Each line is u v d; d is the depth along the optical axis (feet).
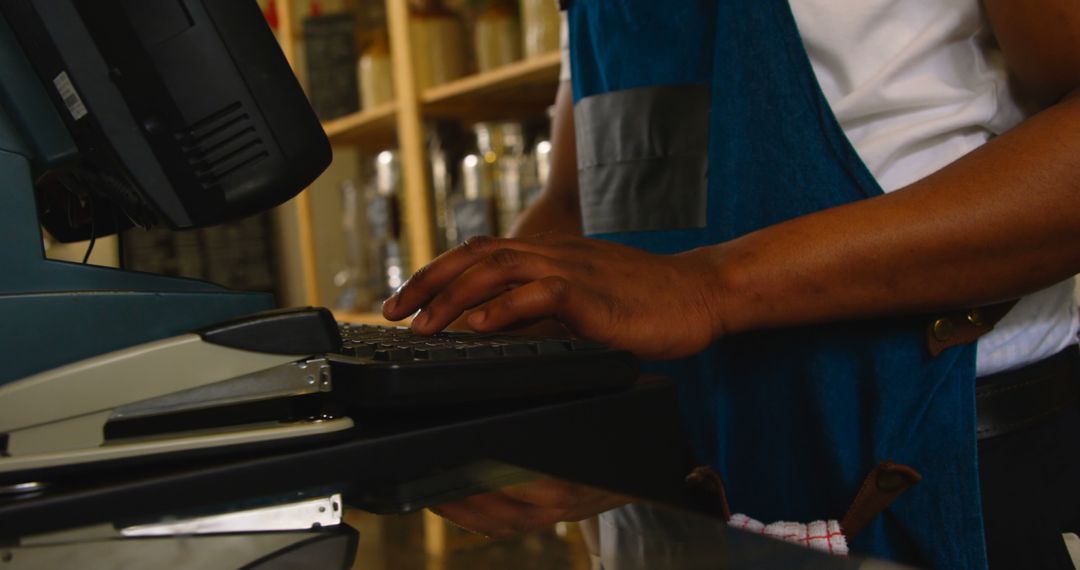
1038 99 2.09
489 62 6.40
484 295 1.79
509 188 6.65
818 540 2.13
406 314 1.88
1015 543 2.23
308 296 9.05
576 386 1.63
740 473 2.43
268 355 1.52
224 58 1.60
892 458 2.15
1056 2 1.86
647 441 1.69
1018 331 2.24
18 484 1.26
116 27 1.52
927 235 1.81
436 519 1.25
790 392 2.31
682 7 2.52
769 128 2.29
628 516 1.24
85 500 1.22
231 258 9.05
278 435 1.37
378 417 1.55
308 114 1.68
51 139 1.61
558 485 1.40
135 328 1.59
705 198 2.55
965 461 2.09
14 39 1.59
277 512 1.29
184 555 1.13
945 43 2.20
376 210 8.31
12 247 1.58
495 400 1.60
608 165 2.71
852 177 2.20
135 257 8.22
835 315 1.91
